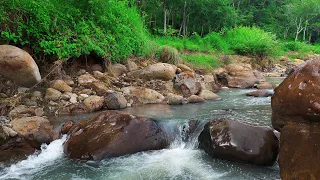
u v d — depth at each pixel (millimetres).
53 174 5090
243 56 20828
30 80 7797
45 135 6301
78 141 5910
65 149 5922
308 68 4312
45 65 8945
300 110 4184
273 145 5312
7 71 7469
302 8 48000
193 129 6656
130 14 11922
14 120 6438
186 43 20797
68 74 9469
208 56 16656
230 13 31141
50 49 8531
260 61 20703
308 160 3992
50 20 8586
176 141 6379
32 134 6219
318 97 4000
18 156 5617
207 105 9195
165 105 9094
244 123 5672
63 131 6527
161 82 10352
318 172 3832
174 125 6598
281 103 4449
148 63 11805
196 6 29688
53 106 7781
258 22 49844
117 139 5762
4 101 7258
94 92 8781
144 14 19078
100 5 10141
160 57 12695
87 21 9922
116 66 10469
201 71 13359
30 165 5414
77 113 7762
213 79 12883
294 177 4062
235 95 11156
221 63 16375
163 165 5379
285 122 4512
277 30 48406
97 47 9414
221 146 5426
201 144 6031
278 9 52281
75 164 5469
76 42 9148
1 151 5676
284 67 21328
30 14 8312
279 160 4406
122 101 8594
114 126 6016
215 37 22234
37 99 7820
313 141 4043
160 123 6449
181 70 11945
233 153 5324
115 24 10641
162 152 5973
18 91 7801
